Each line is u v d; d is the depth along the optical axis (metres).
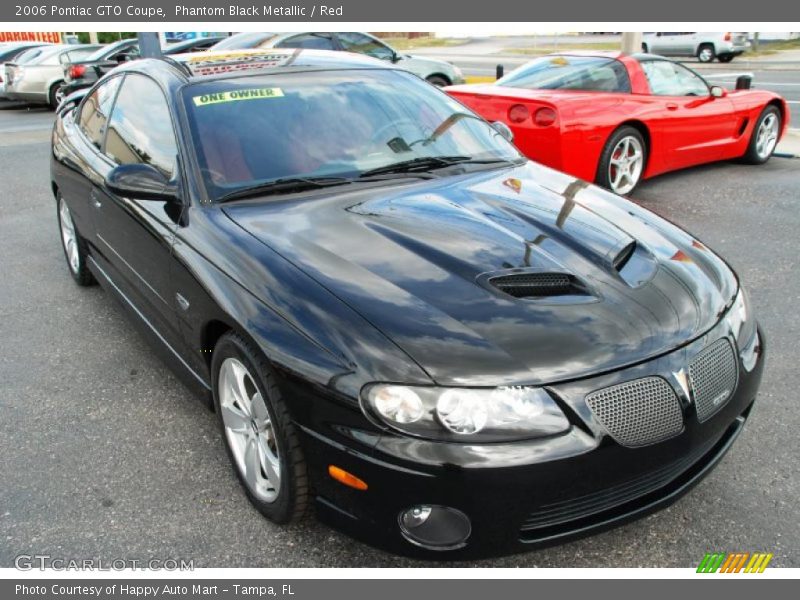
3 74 15.34
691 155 7.20
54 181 4.68
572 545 2.46
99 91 4.25
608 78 6.80
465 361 2.04
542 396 2.03
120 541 2.52
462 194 3.00
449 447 1.97
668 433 2.16
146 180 2.90
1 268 5.30
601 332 2.18
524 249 2.54
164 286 2.96
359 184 3.03
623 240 2.69
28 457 3.00
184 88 3.24
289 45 10.58
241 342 2.41
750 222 5.86
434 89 3.84
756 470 2.79
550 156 6.25
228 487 2.78
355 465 2.07
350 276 2.35
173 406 3.36
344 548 2.46
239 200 2.85
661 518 2.56
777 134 8.16
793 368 3.53
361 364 2.07
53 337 4.12
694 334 2.30
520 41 38.34
